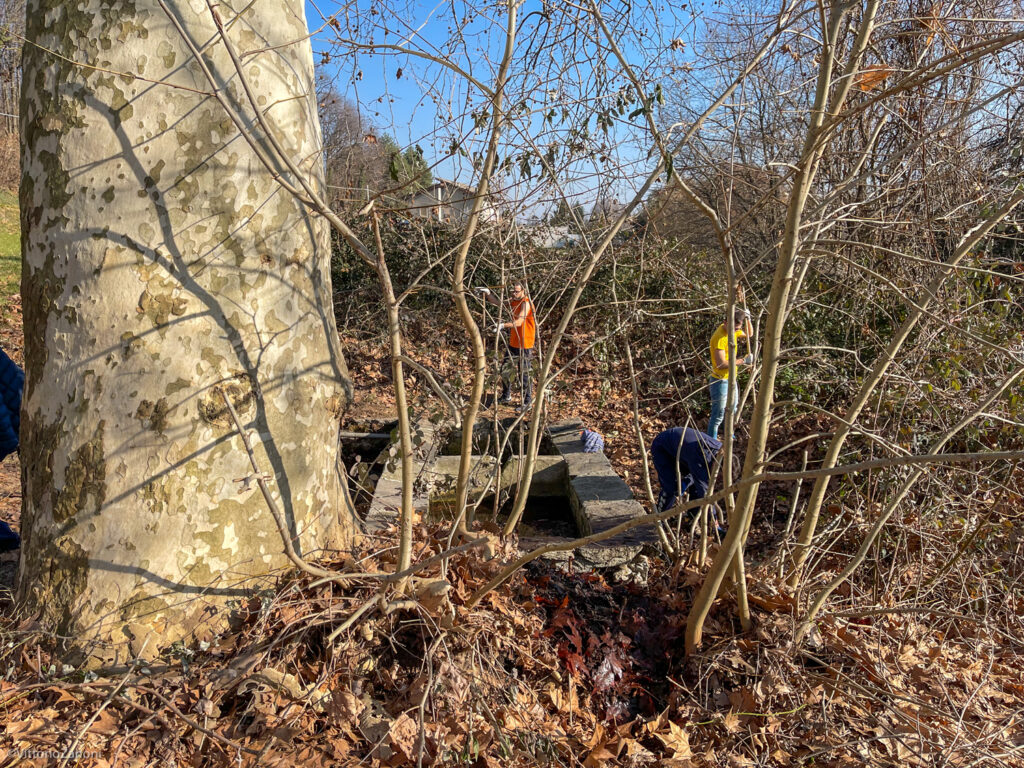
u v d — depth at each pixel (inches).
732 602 138.1
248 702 100.7
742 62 150.6
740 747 117.4
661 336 327.3
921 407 182.7
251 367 111.8
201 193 107.0
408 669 112.8
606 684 127.5
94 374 106.0
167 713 97.2
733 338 128.0
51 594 107.7
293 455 118.3
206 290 108.0
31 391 111.9
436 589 114.7
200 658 105.6
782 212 221.3
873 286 197.6
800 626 131.4
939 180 187.3
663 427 334.3
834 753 115.6
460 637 114.2
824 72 112.9
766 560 156.6
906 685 131.7
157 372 105.7
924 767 114.7
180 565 108.0
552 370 367.6
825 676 128.0
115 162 104.4
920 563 162.6
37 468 110.3
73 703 98.8
